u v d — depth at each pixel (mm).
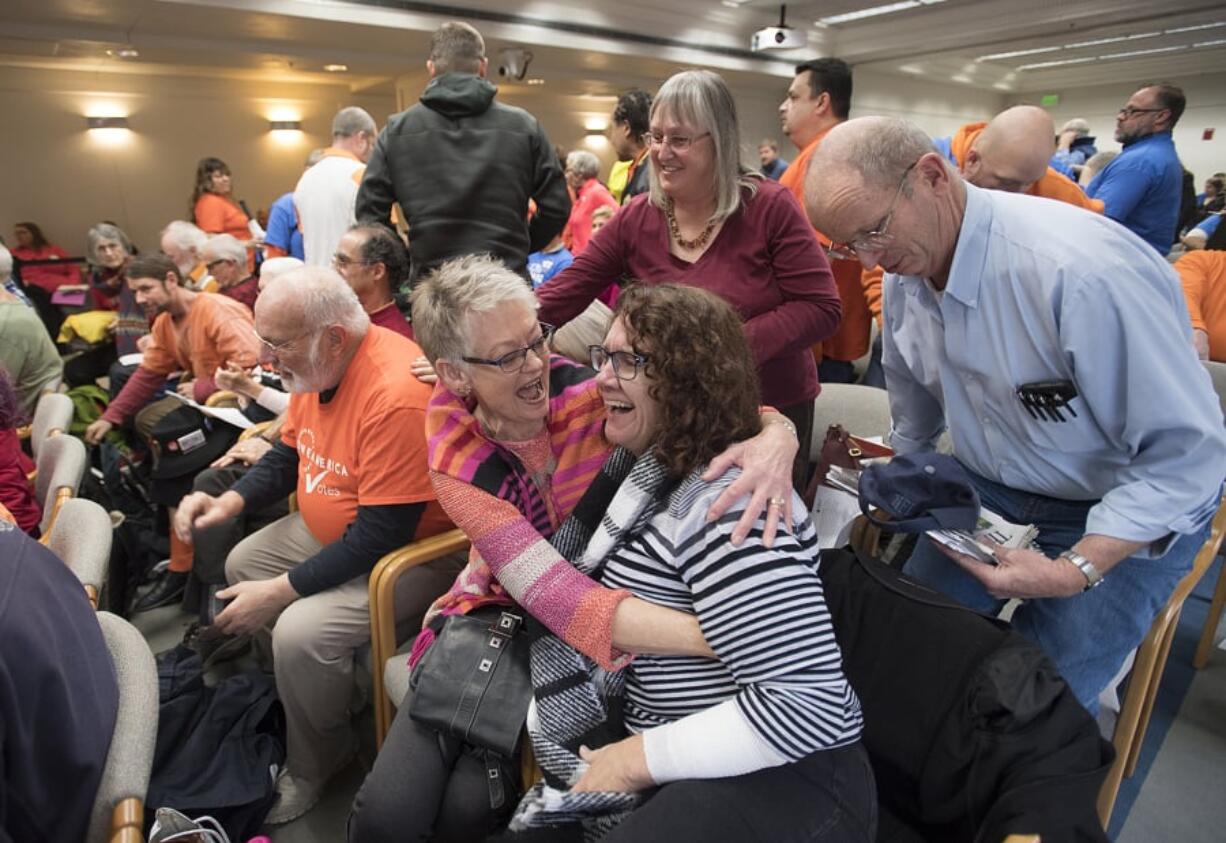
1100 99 13242
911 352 1388
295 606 1527
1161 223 2990
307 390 1569
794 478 1812
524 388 1192
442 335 1174
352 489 1622
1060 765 814
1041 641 1256
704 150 1458
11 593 790
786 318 1497
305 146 8758
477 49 2133
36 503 1903
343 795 1674
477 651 1161
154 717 926
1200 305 2365
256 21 5582
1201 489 1049
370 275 2033
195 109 7930
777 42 6949
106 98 7395
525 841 1069
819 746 833
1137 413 1044
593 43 7090
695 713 906
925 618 988
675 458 949
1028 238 1072
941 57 9766
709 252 1570
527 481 1251
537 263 3184
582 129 10578
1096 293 1011
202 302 2596
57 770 799
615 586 988
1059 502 1291
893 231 1065
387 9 5793
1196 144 12383
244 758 1516
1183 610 2332
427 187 2090
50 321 5656
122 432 2828
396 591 1591
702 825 815
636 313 971
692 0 7609
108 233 4598
